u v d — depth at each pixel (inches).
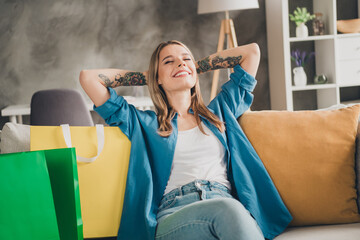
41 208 54.6
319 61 179.6
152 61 81.6
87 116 130.6
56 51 182.4
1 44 180.1
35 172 54.6
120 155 73.5
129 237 69.3
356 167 73.2
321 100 183.0
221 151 77.3
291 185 72.6
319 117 75.2
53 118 128.2
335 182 71.6
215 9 162.2
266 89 189.3
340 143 72.8
